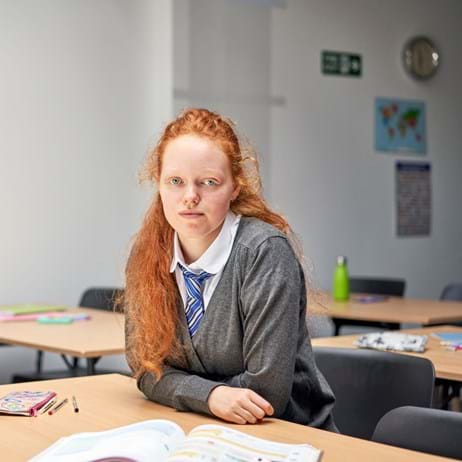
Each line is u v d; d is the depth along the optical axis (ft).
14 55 15.08
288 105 18.71
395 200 20.53
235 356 5.71
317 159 19.17
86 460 4.13
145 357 5.76
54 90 15.51
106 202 16.10
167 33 16.65
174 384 5.61
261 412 5.20
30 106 15.26
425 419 5.36
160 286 5.83
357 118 19.81
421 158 21.03
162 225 5.98
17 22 15.11
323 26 19.25
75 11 15.75
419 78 20.93
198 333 5.75
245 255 5.65
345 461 4.36
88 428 5.11
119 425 5.18
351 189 19.74
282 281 5.53
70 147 15.70
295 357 5.67
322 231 19.27
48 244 15.46
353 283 16.65
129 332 6.01
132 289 5.97
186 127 5.67
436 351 8.80
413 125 20.81
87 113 15.89
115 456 4.12
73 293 15.74
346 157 19.63
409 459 4.41
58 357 15.76
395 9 20.45
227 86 17.78
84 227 15.85
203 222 5.54
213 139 5.60
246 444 4.36
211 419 5.35
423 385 6.91
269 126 18.42
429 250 21.25
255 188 6.01
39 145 15.35
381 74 20.22
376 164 20.17
